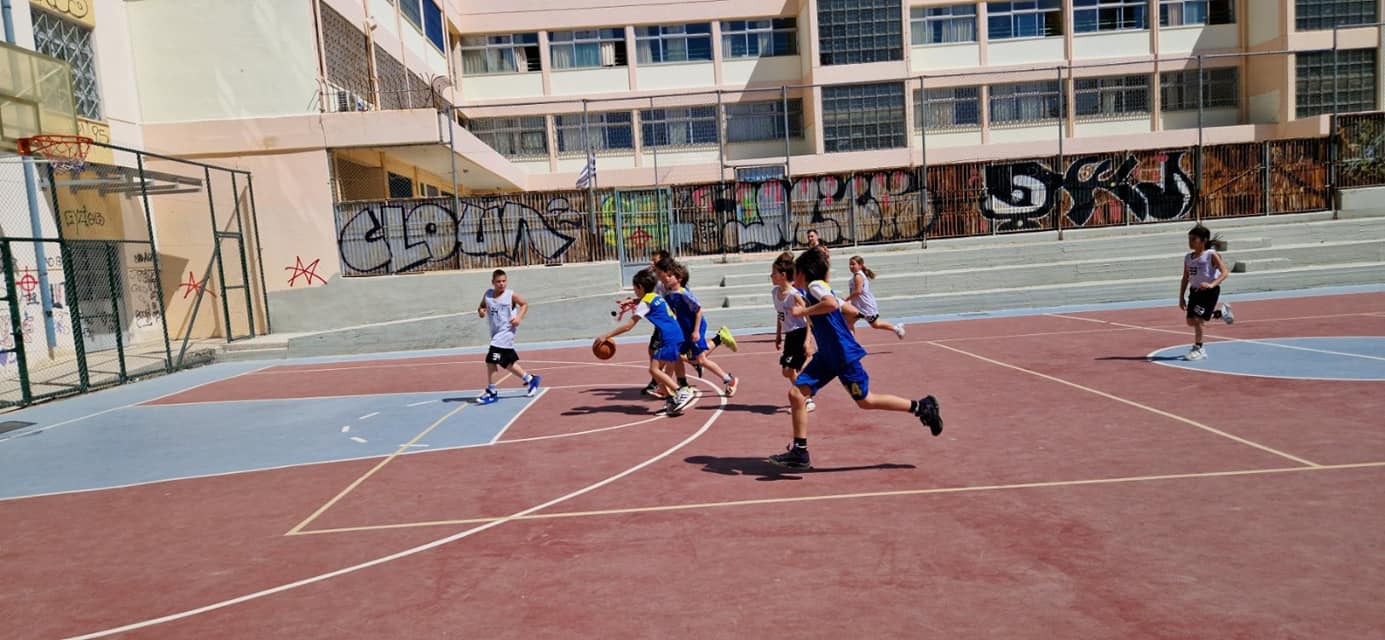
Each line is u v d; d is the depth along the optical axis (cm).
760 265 1950
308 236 1861
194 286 1870
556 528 516
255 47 1861
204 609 422
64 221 1577
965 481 565
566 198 1919
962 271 1858
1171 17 3253
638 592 408
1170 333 1255
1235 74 3259
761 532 485
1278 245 1945
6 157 1312
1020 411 780
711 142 3316
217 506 623
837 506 526
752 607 382
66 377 1443
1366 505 470
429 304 1847
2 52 1247
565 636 363
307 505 608
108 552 529
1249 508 476
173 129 1850
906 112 3170
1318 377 842
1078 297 1773
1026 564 414
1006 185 2044
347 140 1853
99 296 1670
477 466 694
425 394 1128
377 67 2316
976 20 3241
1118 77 3253
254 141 1852
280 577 461
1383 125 2031
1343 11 3066
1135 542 435
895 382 980
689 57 3334
